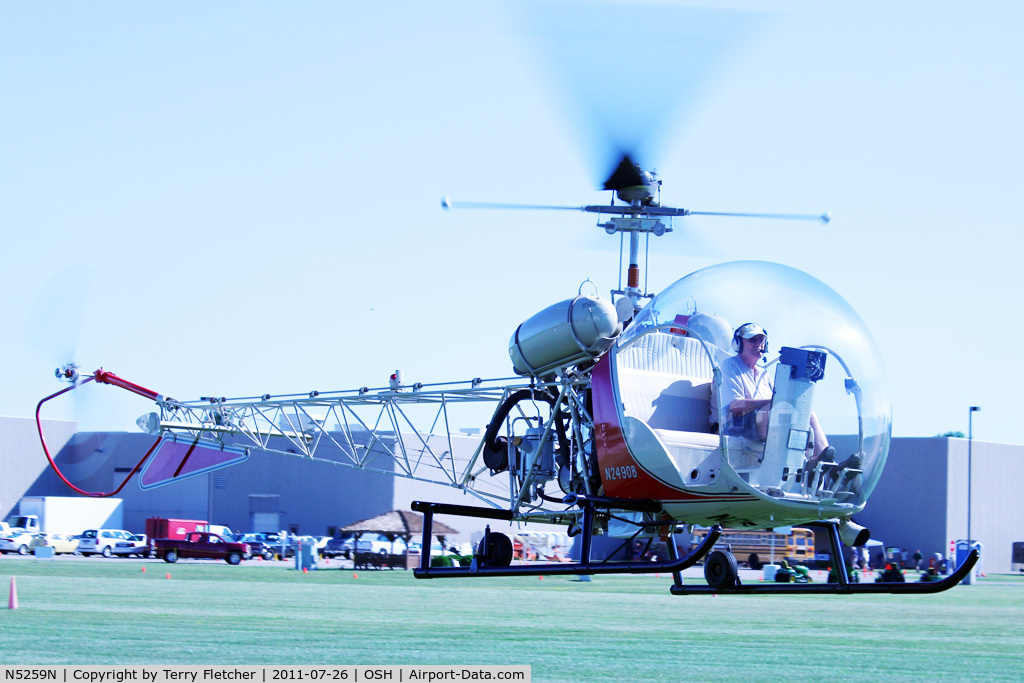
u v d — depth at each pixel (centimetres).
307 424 5553
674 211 4309
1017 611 7538
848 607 7694
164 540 15000
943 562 15962
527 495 3847
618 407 3284
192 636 4675
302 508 19250
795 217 4228
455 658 4053
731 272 3275
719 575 3409
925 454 18388
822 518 3197
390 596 7838
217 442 6094
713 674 3769
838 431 3125
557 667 3884
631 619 6084
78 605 6359
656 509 3269
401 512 14762
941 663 4234
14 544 16225
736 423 3098
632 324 3353
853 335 3203
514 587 9794
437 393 4391
